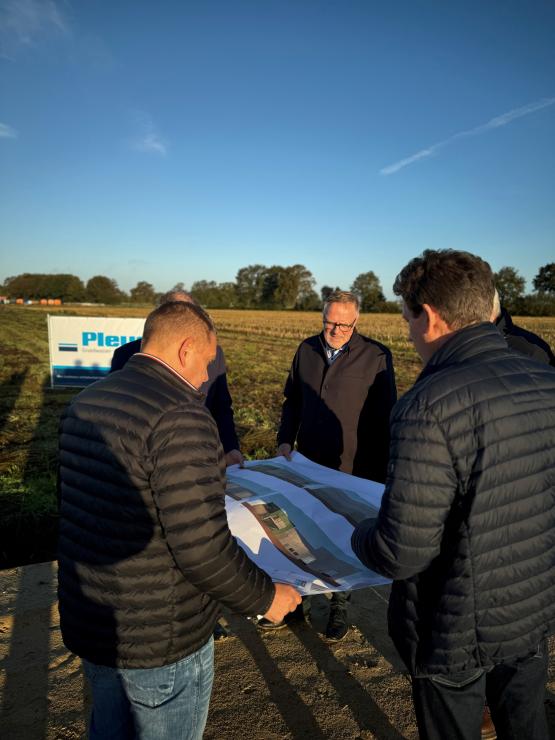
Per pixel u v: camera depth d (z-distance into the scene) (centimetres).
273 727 229
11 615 307
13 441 730
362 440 311
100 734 143
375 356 309
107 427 130
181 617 134
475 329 142
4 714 232
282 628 301
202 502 125
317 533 206
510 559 131
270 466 284
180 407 131
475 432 128
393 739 223
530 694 147
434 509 127
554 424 138
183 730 142
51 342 1062
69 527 138
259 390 1172
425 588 141
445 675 139
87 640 135
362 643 289
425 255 152
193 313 145
